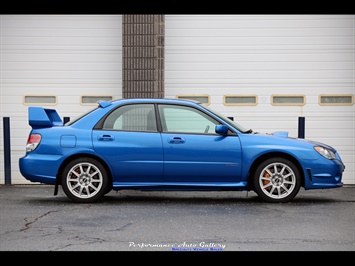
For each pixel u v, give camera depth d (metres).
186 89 12.62
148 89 12.41
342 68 12.62
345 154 12.68
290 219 7.58
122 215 7.83
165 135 8.91
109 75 12.67
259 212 8.12
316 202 9.12
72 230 6.82
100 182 8.88
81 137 8.89
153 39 12.38
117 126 8.98
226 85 12.63
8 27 12.66
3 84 12.70
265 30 12.61
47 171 8.87
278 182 8.98
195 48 12.60
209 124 9.01
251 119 12.66
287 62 12.62
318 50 12.60
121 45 12.63
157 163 8.85
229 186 8.92
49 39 12.66
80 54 12.66
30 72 12.68
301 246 6.09
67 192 8.89
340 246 6.10
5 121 11.95
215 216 7.79
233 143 8.91
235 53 12.62
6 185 11.92
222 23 12.60
